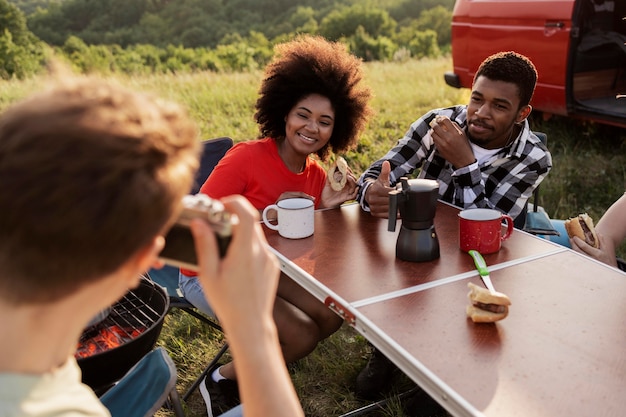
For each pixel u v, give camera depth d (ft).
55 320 2.20
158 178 2.05
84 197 1.88
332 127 8.47
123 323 6.98
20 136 1.86
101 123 1.94
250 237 2.53
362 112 9.01
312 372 9.02
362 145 19.10
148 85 37.06
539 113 20.38
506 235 6.70
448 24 188.75
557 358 4.47
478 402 4.00
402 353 4.55
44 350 2.27
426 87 31.58
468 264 6.14
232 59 103.35
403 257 6.23
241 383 2.62
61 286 2.04
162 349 5.41
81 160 1.88
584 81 17.31
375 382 8.40
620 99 17.46
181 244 2.55
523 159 8.70
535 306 5.24
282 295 7.72
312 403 8.48
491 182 8.84
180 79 38.93
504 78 8.21
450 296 5.44
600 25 17.08
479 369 4.35
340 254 6.44
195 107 28.66
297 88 8.27
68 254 1.95
